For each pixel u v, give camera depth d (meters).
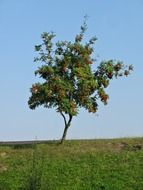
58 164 45.94
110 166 45.81
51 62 52.06
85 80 51.56
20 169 45.06
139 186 42.12
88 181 42.81
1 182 42.53
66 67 51.59
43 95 51.25
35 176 36.03
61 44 52.16
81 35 52.59
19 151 49.81
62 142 51.97
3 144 54.12
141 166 45.78
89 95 52.31
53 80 51.12
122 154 48.53
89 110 52.16
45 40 51.97
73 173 44.16
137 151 49.28
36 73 51.66
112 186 41.88
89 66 52.38
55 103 51.56
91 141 53.12
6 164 46.59
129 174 44.16
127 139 53.56
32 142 54.66
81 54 52.09
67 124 51.91
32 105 51.81
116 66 52.75
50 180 42.44
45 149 50.16
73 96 52.06
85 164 46.12
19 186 41.56
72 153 48.91
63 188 41.41
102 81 52.50
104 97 52.50
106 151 49.47
